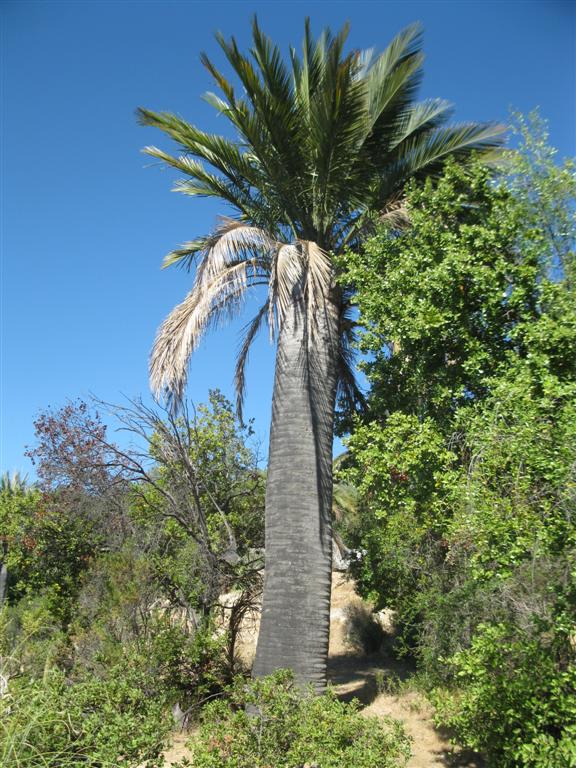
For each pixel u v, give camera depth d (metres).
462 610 8.32
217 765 4.93
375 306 8.07
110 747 4.75
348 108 9.53
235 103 9.83
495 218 7.39
